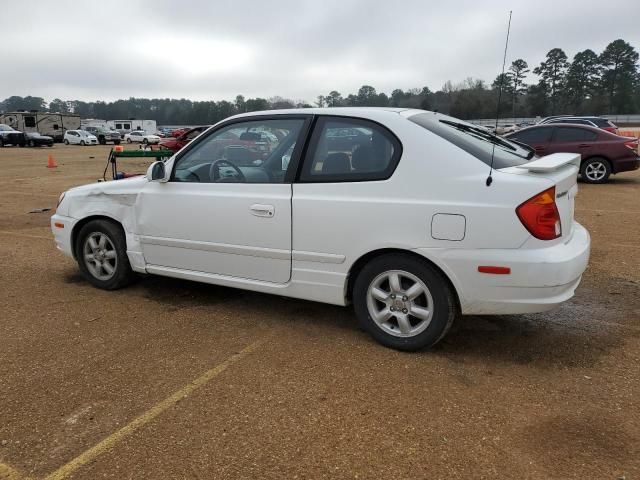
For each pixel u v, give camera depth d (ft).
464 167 10.76
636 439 8.58
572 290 11.02
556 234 10.48
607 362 11.27
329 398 9.88
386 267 11.50
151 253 14.88
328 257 12.01
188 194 13.85
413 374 10.78
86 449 8.43
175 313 14.24
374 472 7.85
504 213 10.27
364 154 11.75
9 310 14.51
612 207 30.76
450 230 10.65
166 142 82.84
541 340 12.42
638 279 17.02
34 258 20.17
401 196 11.12
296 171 12.38
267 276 13.02
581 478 7.68
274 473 7.85
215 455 8.27
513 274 10.31
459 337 12.59
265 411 9.46
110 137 153.79
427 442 8.55
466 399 9.82
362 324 12.17
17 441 8.65
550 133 42.78
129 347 12.11
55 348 12.06
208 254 13.80
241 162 13.30
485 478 7.70
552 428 8.90
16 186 45.16
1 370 11.02
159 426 9.04
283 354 11.72
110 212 15.43
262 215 12.62
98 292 16.03
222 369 11.03
